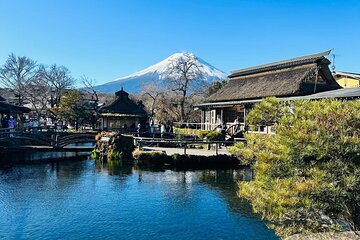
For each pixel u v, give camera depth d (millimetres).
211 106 35250
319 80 29172
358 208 6223
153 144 28766
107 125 45469
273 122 7211
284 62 32688
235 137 27969
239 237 10711
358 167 5602
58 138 27625
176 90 48875
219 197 15227
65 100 44844
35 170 21391
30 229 11195
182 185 17453
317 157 5699
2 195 15172
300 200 6086
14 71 56875
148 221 12086
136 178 19125
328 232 7066
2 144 25109
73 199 14672
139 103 52094
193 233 11031
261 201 6699
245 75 38219
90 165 23312
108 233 10930
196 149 26469
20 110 37531
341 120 5719
